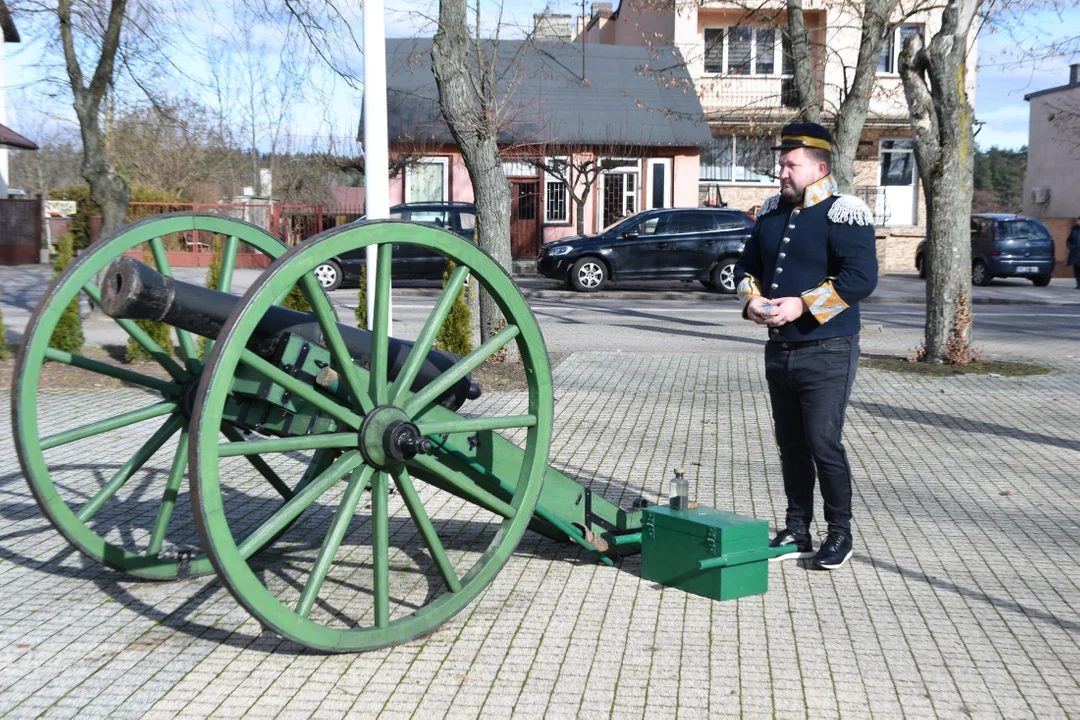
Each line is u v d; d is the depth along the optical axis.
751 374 11.25
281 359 3.89
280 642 4.06
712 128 31.95
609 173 30.97
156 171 32.31
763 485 6.66
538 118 28.55
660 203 31.05
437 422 3.98
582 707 3.52
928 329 12.02
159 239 4.46
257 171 37.25
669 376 11.09
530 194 31.14
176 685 3.67
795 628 4.25
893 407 9.44
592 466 7.14
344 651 3.73
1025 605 4.54
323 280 20.84
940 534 5.62
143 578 4.79
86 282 4.26
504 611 4.42
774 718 3.45
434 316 3.92
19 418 4.09
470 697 3.59
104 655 3.92
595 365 11.84
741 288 4.90
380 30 7.35
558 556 5.21
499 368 10.95
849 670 3.84
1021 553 5.29
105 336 13.09
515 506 4.23
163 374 10.47
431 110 28.89
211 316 3.83
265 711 3.48
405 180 29.97
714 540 4.52
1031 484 6.73
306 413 3.96
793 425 5.00
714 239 21.95
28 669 3.79
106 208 13.42
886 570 5.00
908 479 6.87
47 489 4.15
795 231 4.75
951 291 11.78
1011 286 26.50
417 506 3.90
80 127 13.15
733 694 3.63
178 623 4.25
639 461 7.32
